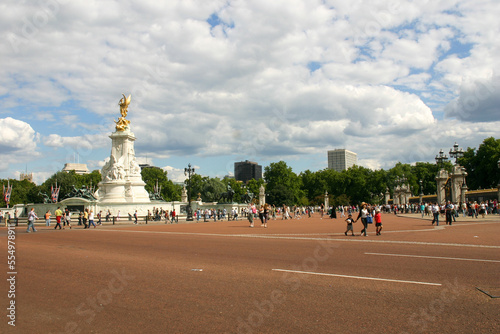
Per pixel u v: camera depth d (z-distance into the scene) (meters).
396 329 7.37
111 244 22.19
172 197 151.38
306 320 7.88
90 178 132.88
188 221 63.72
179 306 8.91
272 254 17.00
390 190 139.88
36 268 13.76
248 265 14.07
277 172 147.50
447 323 7.68
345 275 12.05
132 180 74.44
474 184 109.31
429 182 138.38
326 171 163.62
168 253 17.70
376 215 27.33
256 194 147.50
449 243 20.58
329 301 9.18
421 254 16.38
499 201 60.81
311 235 27.67
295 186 148.88
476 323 7.68
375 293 9.85
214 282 11.26
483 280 11.16
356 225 41.47
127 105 78.06
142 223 54.84
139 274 12.51
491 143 101.69
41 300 9.52
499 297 9.41
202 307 8.80
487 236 24.84
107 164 77.19
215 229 36.78
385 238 24.14
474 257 15.41
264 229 36.03
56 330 7.49
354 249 18.45
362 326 7.53
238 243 22.12
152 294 9.95
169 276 12.16
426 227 35.22
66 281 11.55
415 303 8.98
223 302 9.17
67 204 68.00
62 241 24.44
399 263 14.10
